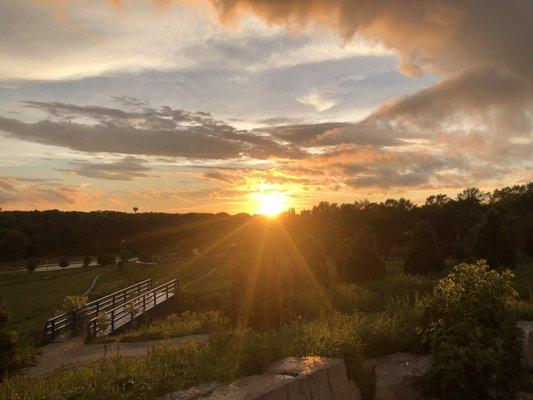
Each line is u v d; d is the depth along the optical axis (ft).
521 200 251.60
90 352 44.27
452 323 23.24
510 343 22.41
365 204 279.08
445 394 21.29
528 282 57.62
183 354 23.13
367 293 54.08
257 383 18.21
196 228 465.88
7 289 183.11
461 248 142.41
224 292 91.97
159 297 80.79
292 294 46.34
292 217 247.50
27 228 394.32
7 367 35.12
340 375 20.03
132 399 17.81
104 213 460.55
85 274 229.66
